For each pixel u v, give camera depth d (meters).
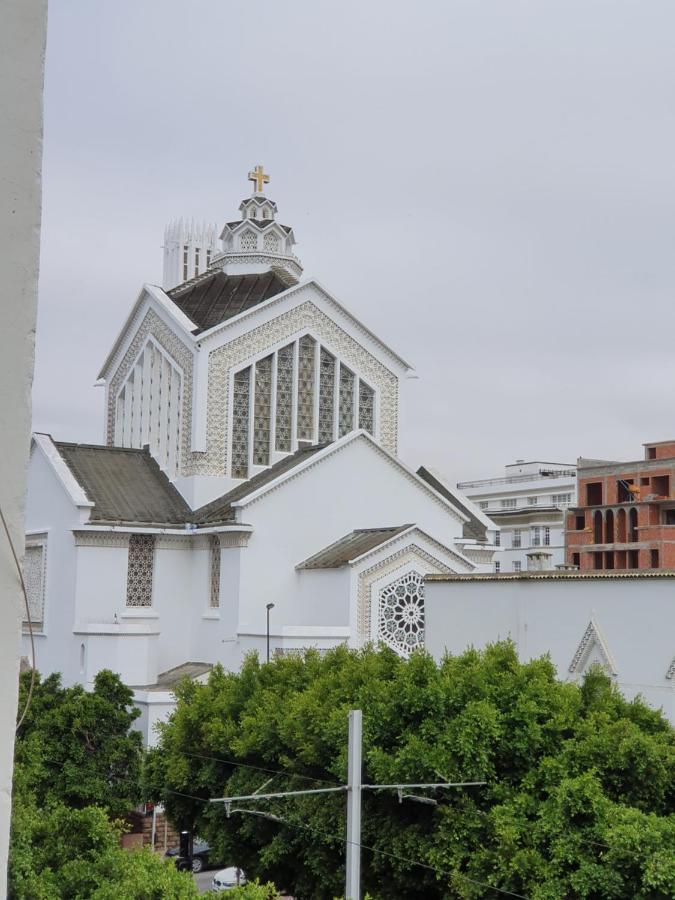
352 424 71.81
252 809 34.81
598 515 105.00
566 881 25.70
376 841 30.33
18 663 4.71
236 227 77.50
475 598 45.44
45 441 66.88
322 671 40.84
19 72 4.89
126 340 75.75
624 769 28.19
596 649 39.75
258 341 68.75
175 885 21.95
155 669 60.16
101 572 61.78
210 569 64.62
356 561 57.72
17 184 4.86
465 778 28.70
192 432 66.62
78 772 43.69
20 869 20.73
